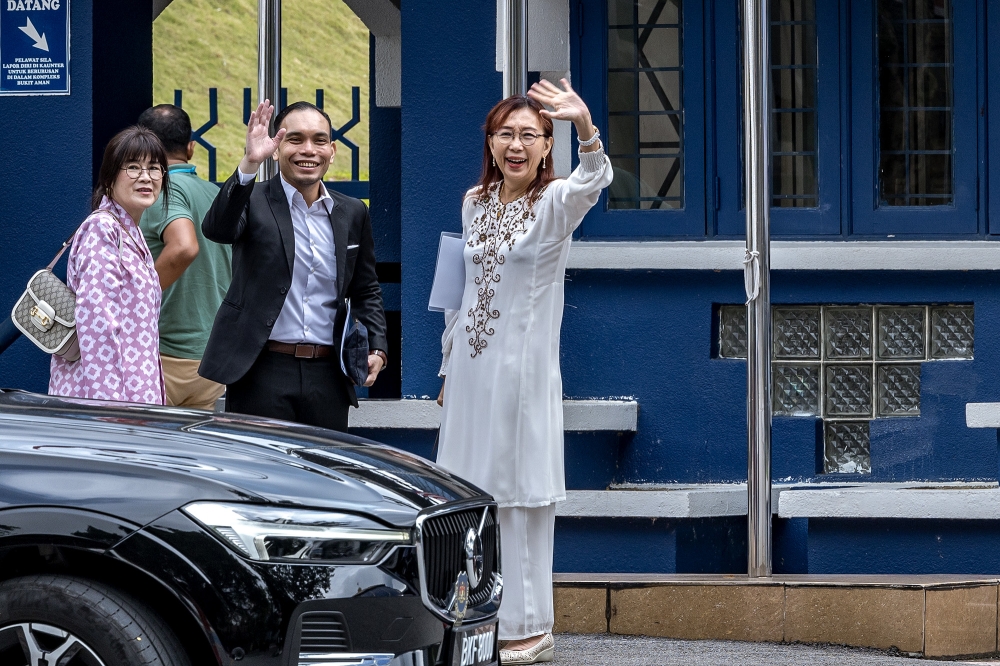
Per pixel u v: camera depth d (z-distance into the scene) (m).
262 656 4.38
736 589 7.44
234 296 6.91
